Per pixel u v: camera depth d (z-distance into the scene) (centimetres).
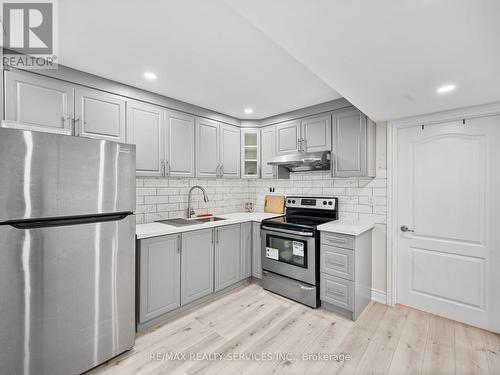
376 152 262
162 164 252
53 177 141
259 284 310
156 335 203
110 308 167
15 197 130
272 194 362
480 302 212
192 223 261
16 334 133
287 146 310
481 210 211
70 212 148
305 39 117
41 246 139
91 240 157
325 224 257
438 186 231
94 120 205
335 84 165
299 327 214
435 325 216
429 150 235
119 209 170
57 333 145
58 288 145
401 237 252
